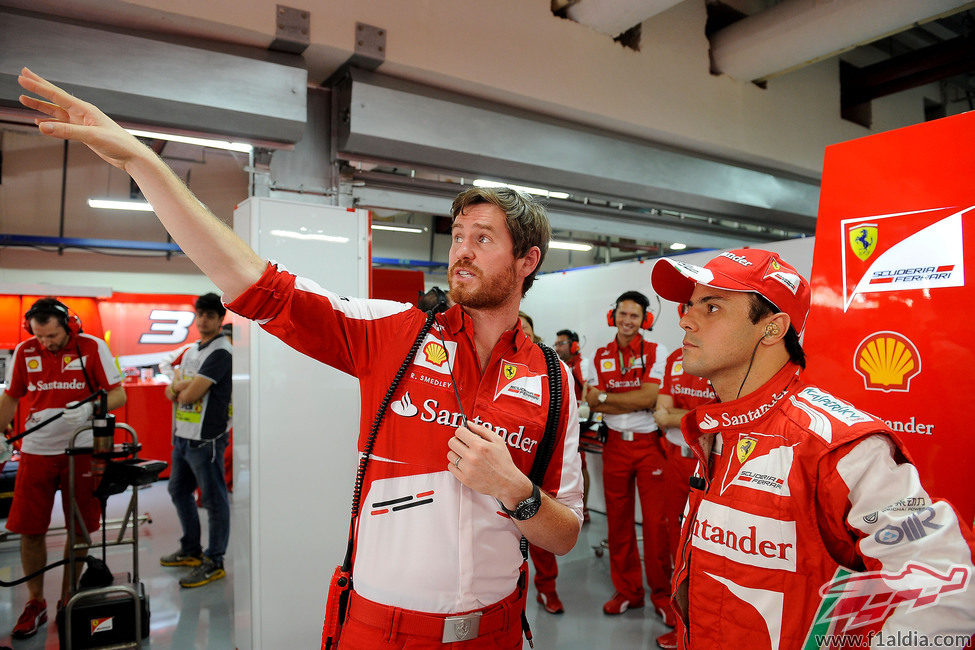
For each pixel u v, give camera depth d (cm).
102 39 219
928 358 135
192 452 350
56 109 86
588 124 362
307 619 240
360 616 99
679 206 410
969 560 78
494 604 103
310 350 103
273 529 234
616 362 337
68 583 273
